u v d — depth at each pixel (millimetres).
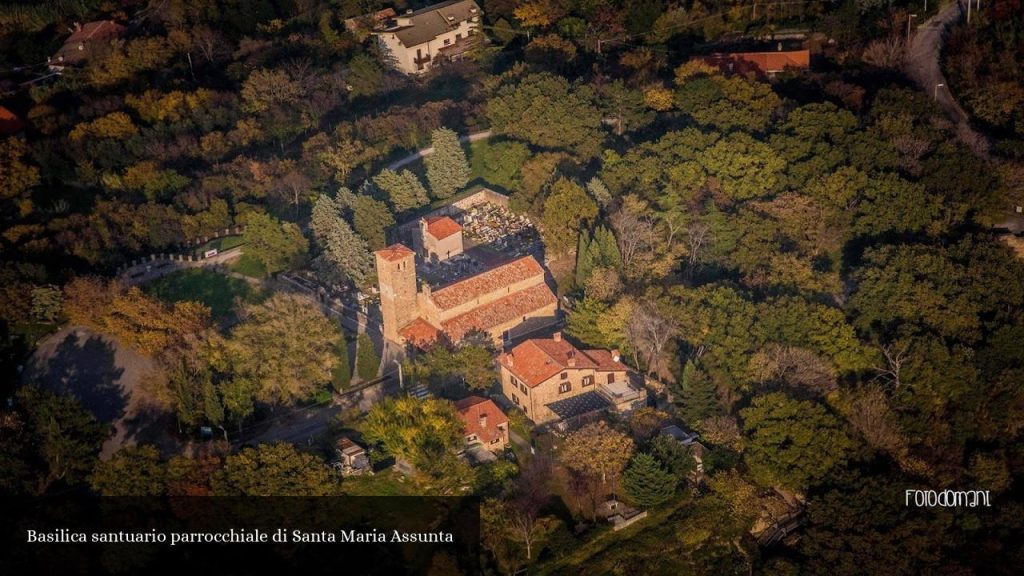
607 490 165750
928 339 175000
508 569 155750
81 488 162125
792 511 168750
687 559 160625
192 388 169125
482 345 181875
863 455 167750
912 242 195375
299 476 155625
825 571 158125
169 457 163250
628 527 162500
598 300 183250
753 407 168000
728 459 168500
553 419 172625
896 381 173750
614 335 180875
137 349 180000
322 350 175000
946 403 175125
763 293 187625
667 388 179625
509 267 188500
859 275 186875
